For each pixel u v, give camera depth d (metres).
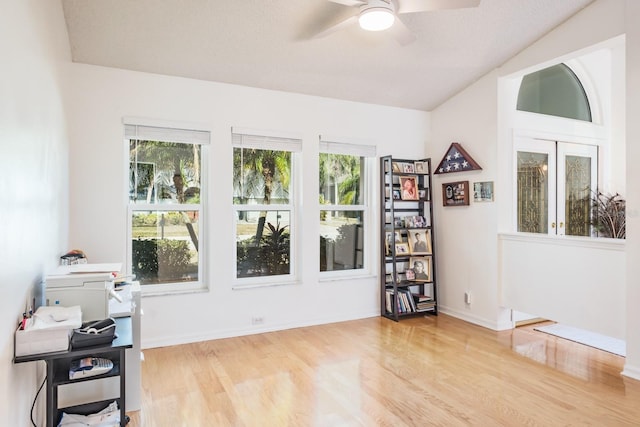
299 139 4.09
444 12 3.09
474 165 4.18
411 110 4.74
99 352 1.75
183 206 3.68
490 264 4.07
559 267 3.47
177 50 3.22
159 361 3.17
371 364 3.13
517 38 3.52
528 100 4.43
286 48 3.35
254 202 3.99
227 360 3.20
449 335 3.85
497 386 2.76
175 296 3.56
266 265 4.07
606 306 3.11
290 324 4.06
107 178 3.30
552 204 4.53
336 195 4.45
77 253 2.75
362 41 3.35
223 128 3.74
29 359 1.58
